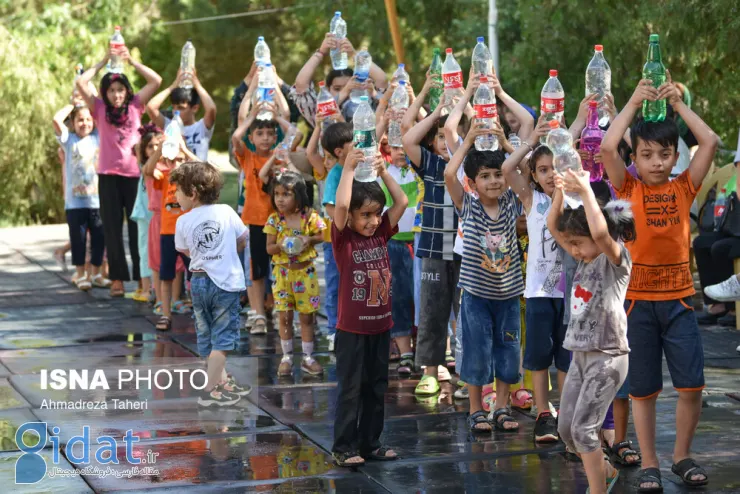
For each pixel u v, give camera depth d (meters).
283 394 9.03
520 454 7.24
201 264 8.73
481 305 7.66
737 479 6.58
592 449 6.02
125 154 13.88
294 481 6.75
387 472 6.89
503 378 7.76
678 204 6.51
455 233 8.59
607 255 5.89
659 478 6.44
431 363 8.84
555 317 7.51
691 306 6.54
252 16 29.05
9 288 14.98
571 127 7.66
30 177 25.22
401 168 9.60
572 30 16.86
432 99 9.84
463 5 22.77
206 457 7.28
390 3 19.11
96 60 27.59
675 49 14.71
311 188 11.45
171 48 31.48
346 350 7.01
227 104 30.72
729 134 16.09
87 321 12.48
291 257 9.65
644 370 6.53
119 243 14.05
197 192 8.77
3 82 24.84
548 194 7.36
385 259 7.14
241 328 11.98
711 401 8.49
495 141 8.12
